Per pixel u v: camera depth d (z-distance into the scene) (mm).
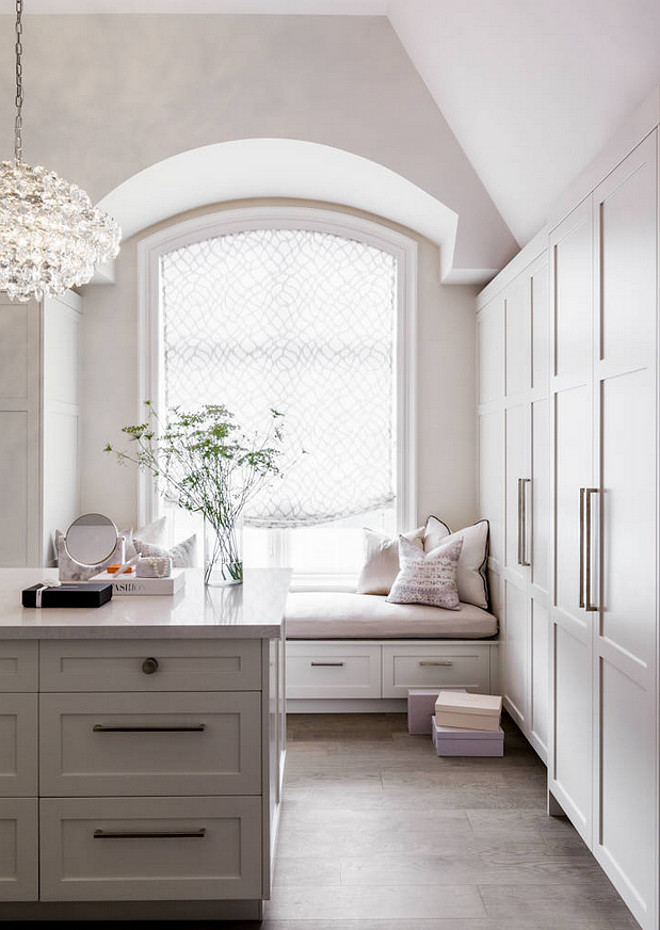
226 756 2156
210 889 2152
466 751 3490
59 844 2145
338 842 2680
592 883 2424
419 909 2279
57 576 2922
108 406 4656
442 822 2834
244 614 2260
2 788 2139
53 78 3682
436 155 3898
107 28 3559
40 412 3998
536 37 2678
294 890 2381
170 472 4645
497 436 4125
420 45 3453
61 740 2146
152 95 3715
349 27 3570
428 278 4711
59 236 2385
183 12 3512
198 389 4742
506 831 2766
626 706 2141
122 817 2146
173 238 4695
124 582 2555
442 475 4727
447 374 4719
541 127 3100
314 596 4344
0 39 3600
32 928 2215
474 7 2855
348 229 4719
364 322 4754
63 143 3805
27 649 2143
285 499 4730
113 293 4652
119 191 3967
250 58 3643
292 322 4750
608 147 2279
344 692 4070
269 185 4426
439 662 4062
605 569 2312
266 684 2152
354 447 4762
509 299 3826
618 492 2203
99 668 2148
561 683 2775
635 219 2076
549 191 3465
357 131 3828
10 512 3992
